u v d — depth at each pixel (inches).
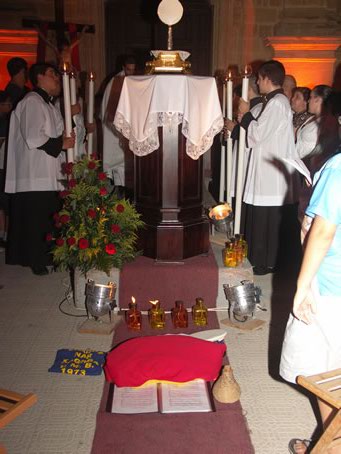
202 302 140.7
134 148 140.0
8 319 146.7
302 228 84.3
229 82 174.2
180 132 141.3
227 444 95.3
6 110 206.1
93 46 327.3
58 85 177.8
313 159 175.2
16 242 182.4
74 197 146.3
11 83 210.7
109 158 232.5
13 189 180.2
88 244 143.5
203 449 93.9
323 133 172.2
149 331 137.3
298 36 319.0
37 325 143.0
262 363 124.6
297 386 115.2
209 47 342.6
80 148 209.2
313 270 77.1
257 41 330.3
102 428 98.8
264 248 181.8
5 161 190.2
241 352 129.4
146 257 152.1
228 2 326.6
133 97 138.1
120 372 110.3
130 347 118.2
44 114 169.8
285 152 175.0
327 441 77.9
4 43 315.0
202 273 145.9
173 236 146.9
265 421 103.9
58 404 108.3
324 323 83.4
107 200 149.1
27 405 89.1
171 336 123.0
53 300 159.3
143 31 341.4
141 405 105.2
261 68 172.4
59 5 283.0
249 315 144.2
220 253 158.7
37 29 250.8
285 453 95.0
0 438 98.0
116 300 147.5
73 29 284.7
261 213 179.3
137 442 95.3
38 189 176.4
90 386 114.5
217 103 138.2
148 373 110.4
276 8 324.5
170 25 142.6
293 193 180.2
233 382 107.3
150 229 148.8
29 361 124.8
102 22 327.6
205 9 338.6
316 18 317.7
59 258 150.6
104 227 144.8
